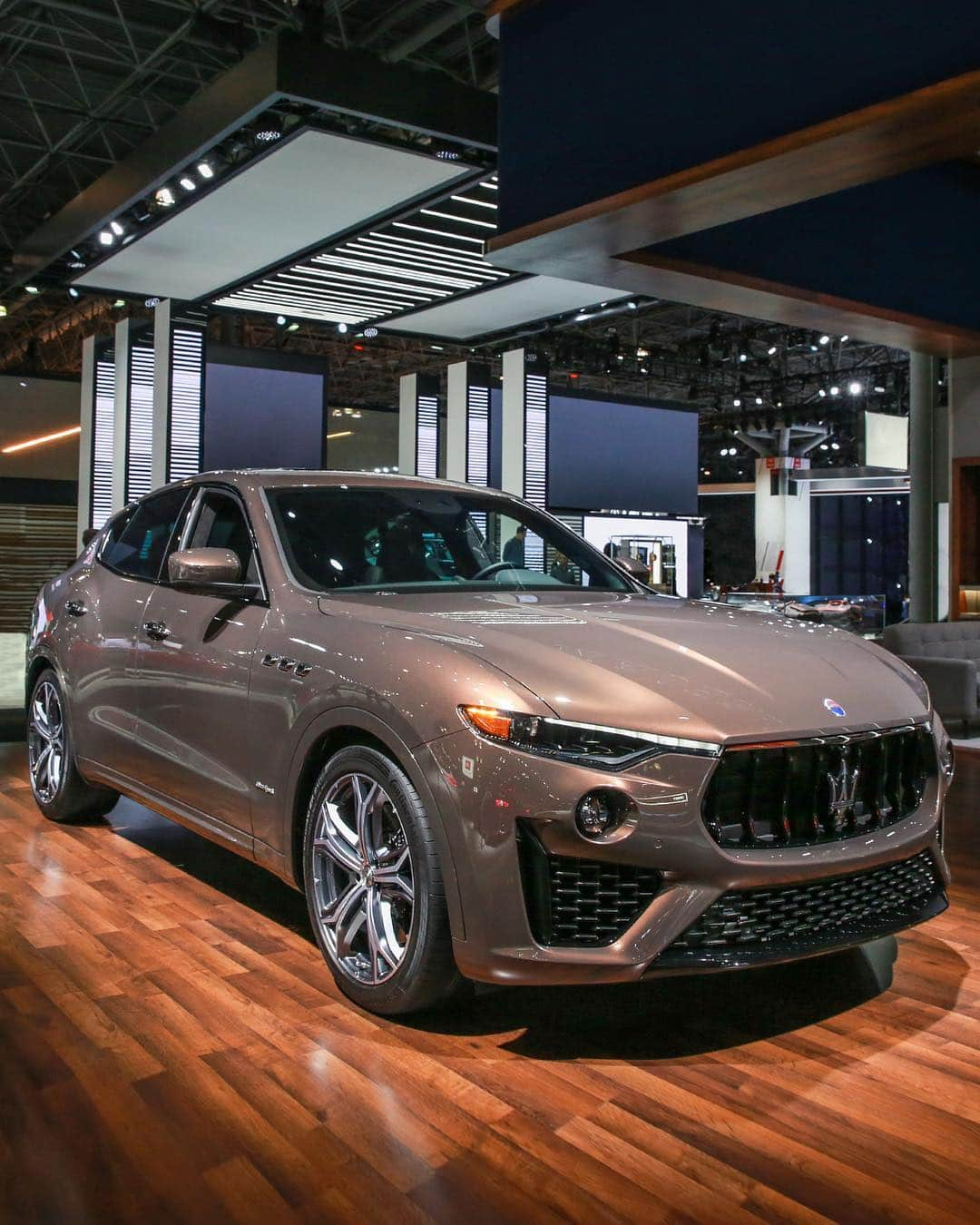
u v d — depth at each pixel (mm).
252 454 16891
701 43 5441
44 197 18328
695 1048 2395
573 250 6480
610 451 22094
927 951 3047
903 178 7746
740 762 2293
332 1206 1776
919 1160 1957
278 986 2684
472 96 8883
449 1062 2299
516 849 2207
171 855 3838
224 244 11852
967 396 9781
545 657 2410
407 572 3203
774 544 28266
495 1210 1774
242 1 11977
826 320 7777
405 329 16047
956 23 4488
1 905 3273
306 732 2678
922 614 11109
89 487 15727
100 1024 2451
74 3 11953
